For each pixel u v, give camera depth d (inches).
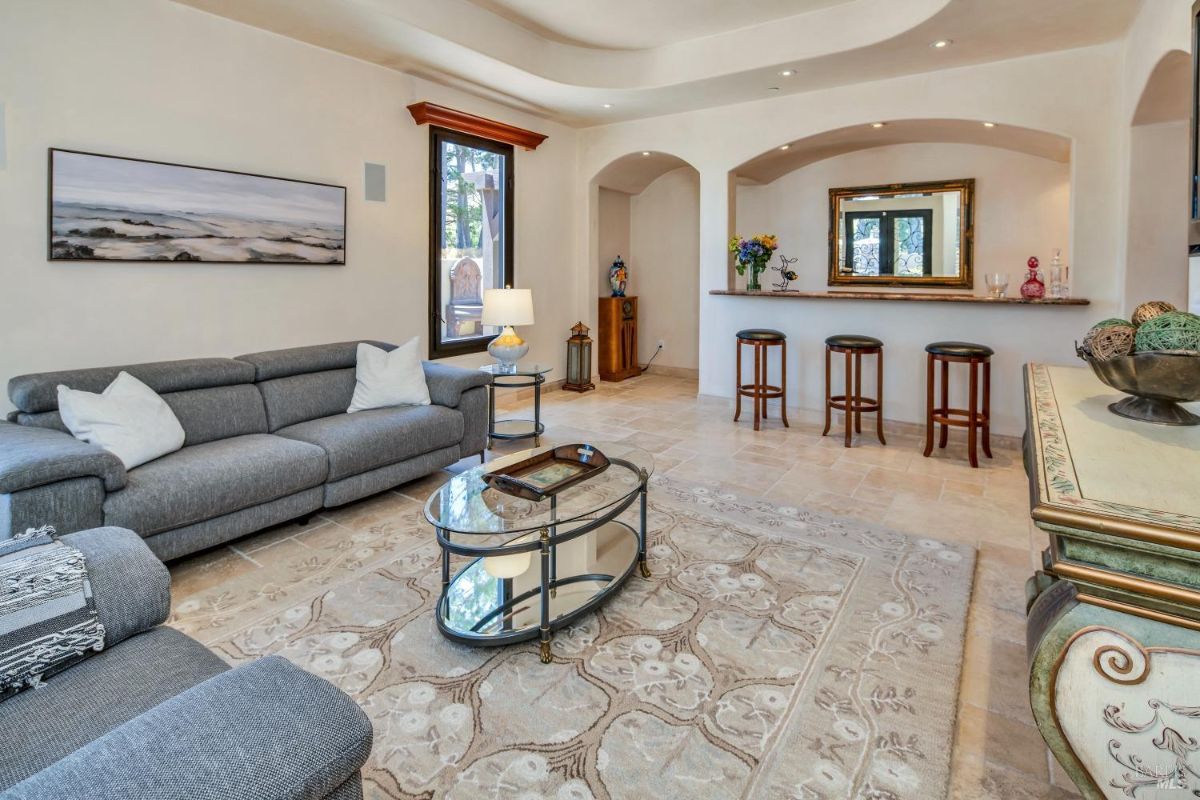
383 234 189.0
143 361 140.7
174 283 144.8
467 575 97.1
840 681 76.3
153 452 107.3
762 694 74.0
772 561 108.0
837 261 268.2
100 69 130.0
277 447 117.5
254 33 154.3
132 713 47.3
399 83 189.2
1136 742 37.0
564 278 262.2
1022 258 232.4
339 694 40.9
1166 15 119.2
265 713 37.9
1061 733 38.9
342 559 108.8
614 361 289.6
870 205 259.1
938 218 246.1
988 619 90.2
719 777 61.9
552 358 261.0
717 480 151.7
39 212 124.2
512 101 217.2
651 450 177.6
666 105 221.3
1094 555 36.8
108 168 131.7
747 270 236.2
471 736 67.3
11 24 118.8
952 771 62.6
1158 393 51.5
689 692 74.5
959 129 201.6
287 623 88.9
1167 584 34.9
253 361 137.9
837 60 173.6
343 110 175.0
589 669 78.9
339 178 175.8
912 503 136.2
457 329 217.6
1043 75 169.0
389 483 134.3
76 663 53.3
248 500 108.8
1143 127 154.3
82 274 130.9
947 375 171.0
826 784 60.9
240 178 153.0
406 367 154.0
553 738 67.1
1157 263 155.9
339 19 150.6
